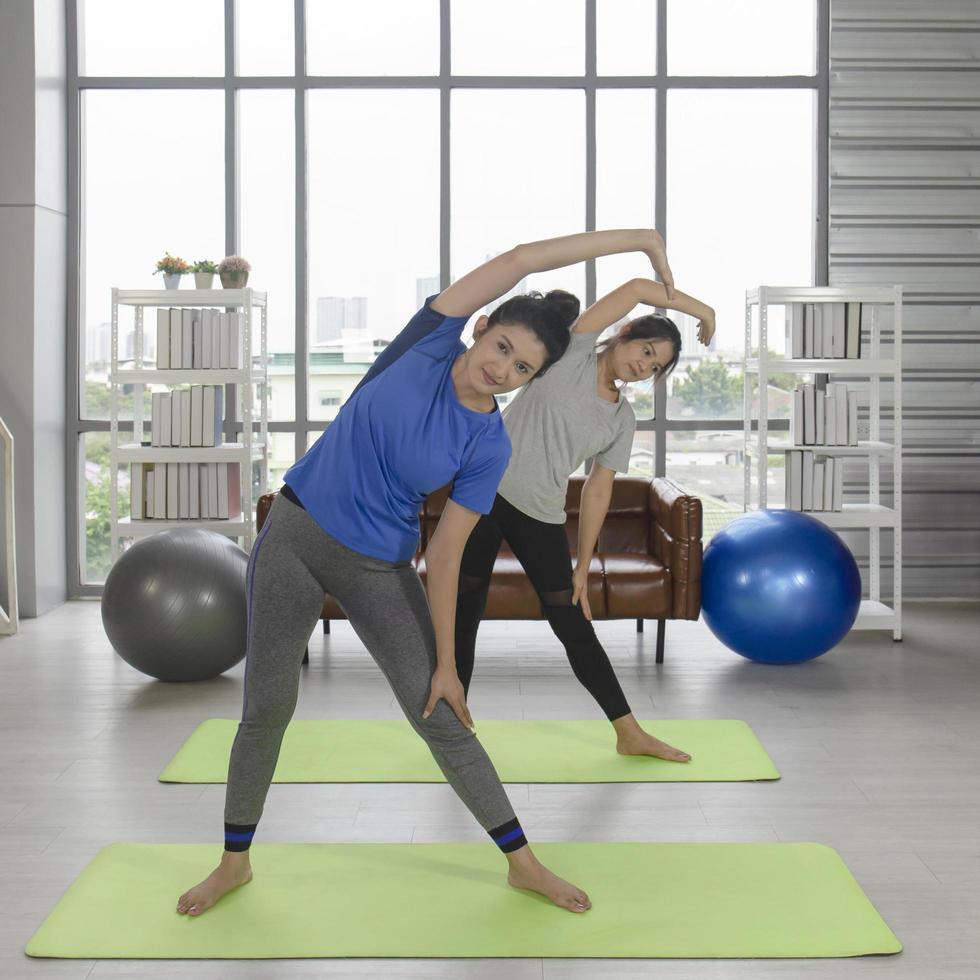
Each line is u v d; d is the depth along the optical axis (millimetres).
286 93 6348
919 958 2461
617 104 6340
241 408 6398
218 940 2510
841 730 4035
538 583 3543
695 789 3443
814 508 5523
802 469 5531
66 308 6277
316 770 3570
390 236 6410
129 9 6312
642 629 5500
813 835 3113
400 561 2518
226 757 3699
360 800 3338
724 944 2494
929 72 6211
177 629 4398
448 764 2611
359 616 2525
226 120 6301
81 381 6359
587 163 6320
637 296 3402
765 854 2953
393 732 3951
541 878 2672
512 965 2426
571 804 3318
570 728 4004
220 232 6379
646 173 6367
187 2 6297
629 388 6398
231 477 5750
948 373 6273
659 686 4578
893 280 6266
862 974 2395
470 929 2555
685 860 2920
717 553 4805
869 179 6242
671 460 6418
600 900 2697
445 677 2547
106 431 6344
